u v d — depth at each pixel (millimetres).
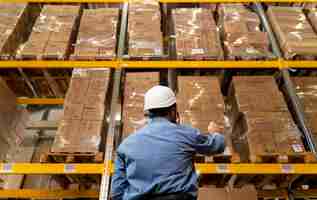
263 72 4262
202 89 3762
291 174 3404
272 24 4465
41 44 4051
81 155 3227
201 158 3273
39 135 4746
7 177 4098
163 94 2648
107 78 3867
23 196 3682
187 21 4363
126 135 3395
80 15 4793
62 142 3295
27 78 4293
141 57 4012
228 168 3219
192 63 3967
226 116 3965
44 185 4188
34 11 4891
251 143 3332
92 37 4203
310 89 3900
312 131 3525
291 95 3809
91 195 3645
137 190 2438
